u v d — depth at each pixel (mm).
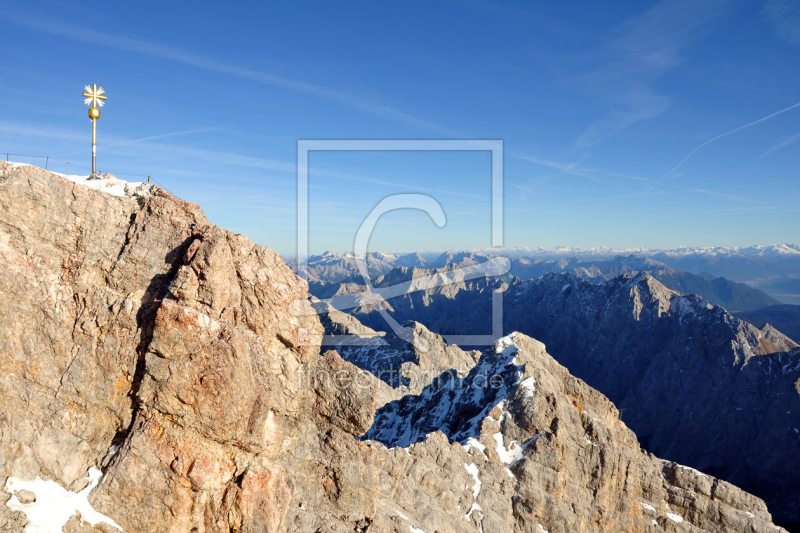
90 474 31984
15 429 30656
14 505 28297
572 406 90000
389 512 53156
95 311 33906
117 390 33719
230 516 34156
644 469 87188
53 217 34719
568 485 76625
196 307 34906
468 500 67750
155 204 37469
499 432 83125
